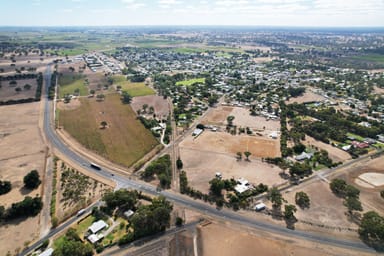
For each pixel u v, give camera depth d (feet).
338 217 351.87
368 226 311.27
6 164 482.28
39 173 457.27
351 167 472.85
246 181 424.05
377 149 535.60
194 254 294.87
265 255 295.07
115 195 369.30
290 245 308.19
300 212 361.10
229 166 478.18
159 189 415.44
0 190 399.44
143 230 317.22
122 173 464.24
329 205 375.04
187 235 321.93
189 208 370.94
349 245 308.81
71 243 284.61
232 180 424.05
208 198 389.60
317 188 414.00
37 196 393.70
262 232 327.67
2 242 312.91
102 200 375.25
